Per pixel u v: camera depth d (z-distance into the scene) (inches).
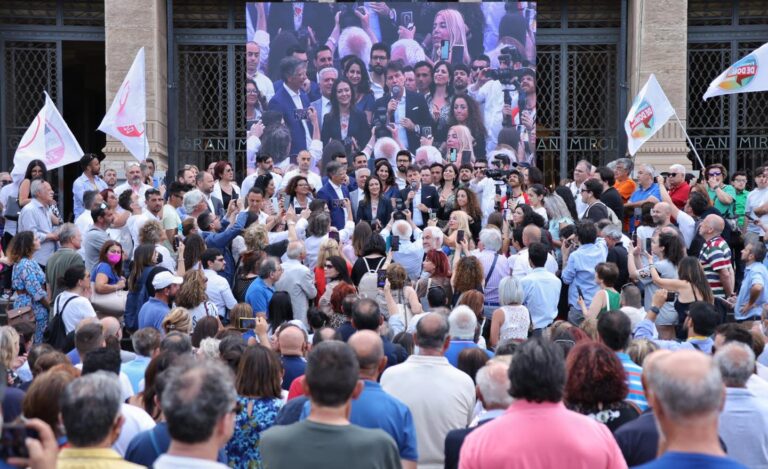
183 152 751.7
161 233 423.8
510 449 170.2
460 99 692.1
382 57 692.1
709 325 301.7
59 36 746.8
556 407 174.7
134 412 221.1
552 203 504.4
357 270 423.8
